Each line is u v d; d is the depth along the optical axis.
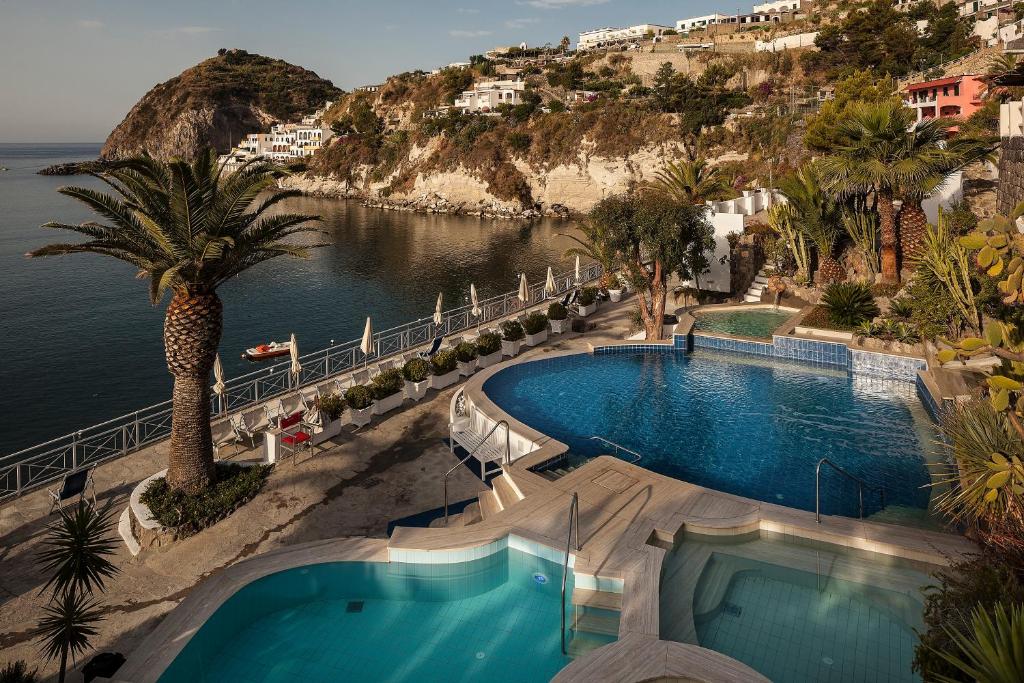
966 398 19.97
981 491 11.75
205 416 17.36
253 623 12.30
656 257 28.95
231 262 16.92
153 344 47.34
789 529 14.20
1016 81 30.19
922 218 31.25
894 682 10.09
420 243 89.06
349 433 21.41
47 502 17.59
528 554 13.92
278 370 40.62
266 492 17.72
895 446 19.39
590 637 11.67
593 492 15.85
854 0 136.62
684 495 15.62
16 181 185.88
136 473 19.20
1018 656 7.05
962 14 99.88
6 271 71.38
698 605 12.04
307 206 130.75
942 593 10.39
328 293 62.97
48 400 37.62
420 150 131.00
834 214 34.38
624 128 107.94
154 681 10.51
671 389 24.77
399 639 11.83
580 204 112.94
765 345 28.56
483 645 11.60
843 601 12.10
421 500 17.28
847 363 26.69
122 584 14.12
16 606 13.52
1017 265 9.19
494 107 133.88
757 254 38.38
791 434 20.42
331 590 13.39
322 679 10.81
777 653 10.80
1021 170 27.70
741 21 169.75
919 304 25.69
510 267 73.00
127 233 16.62
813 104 92.19
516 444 19.45
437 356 25.91
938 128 30.66
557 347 30.66
